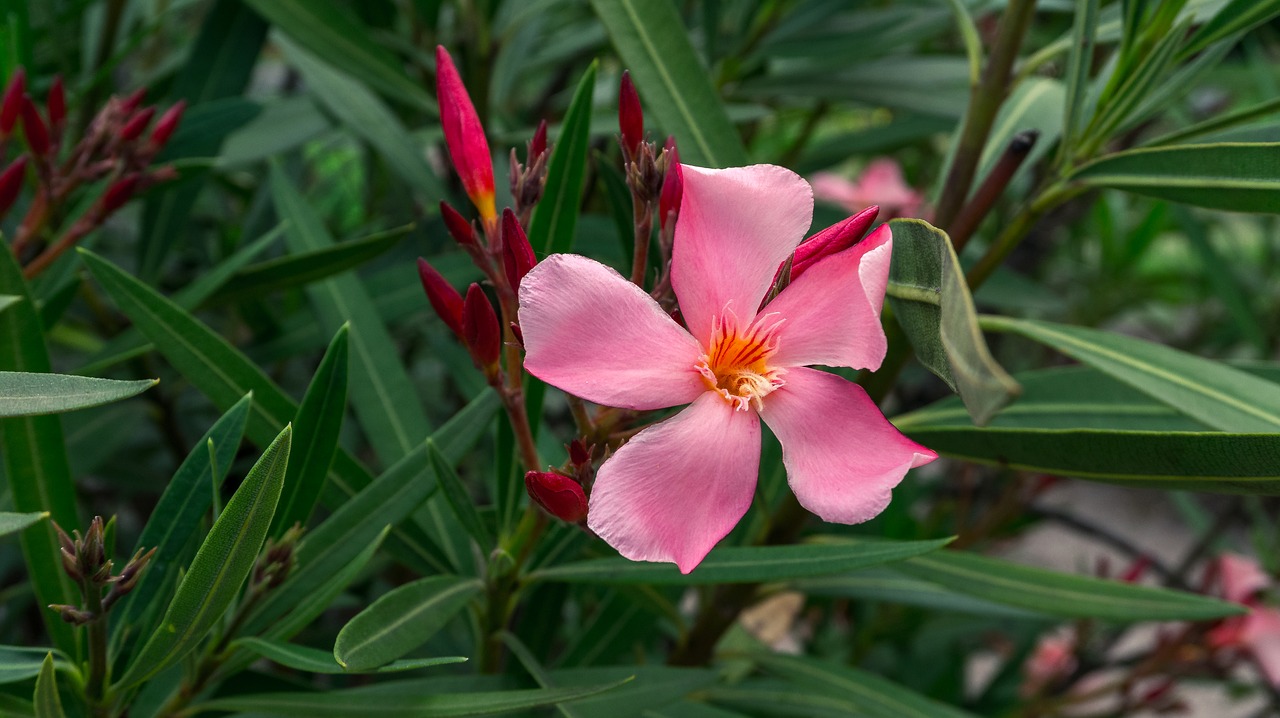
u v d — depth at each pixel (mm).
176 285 542
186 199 425
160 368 457
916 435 353
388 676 406
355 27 437
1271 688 583
